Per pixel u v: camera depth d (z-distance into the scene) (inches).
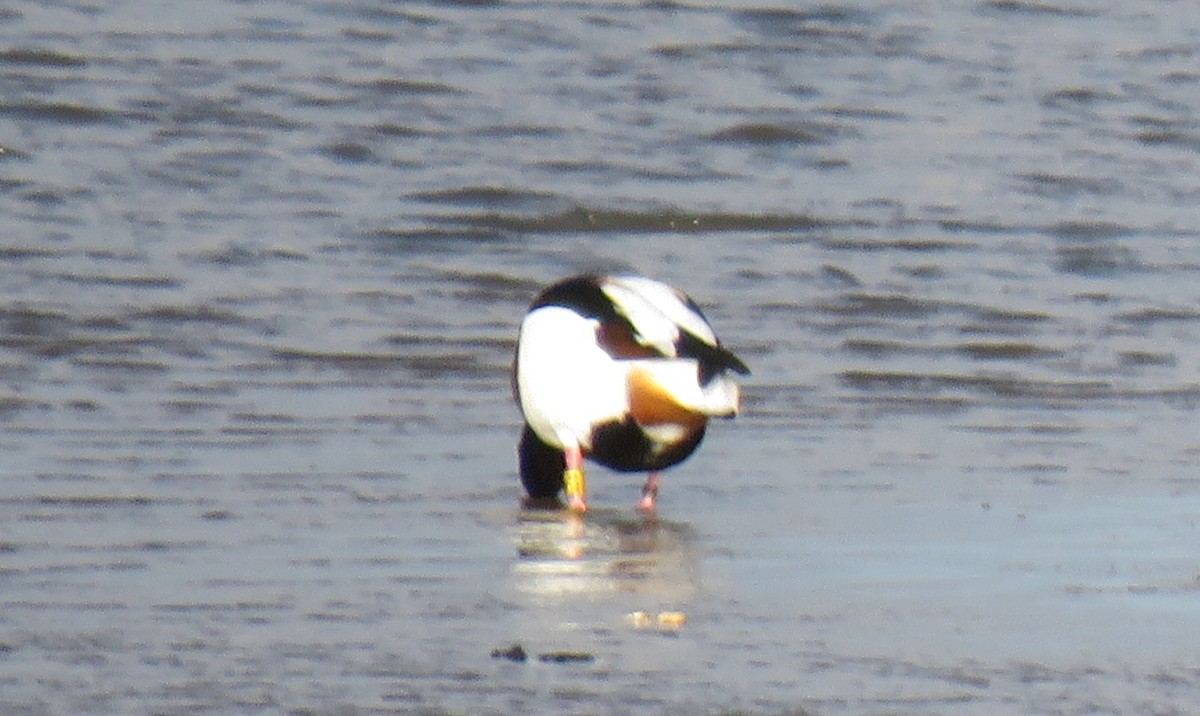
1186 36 1167.0
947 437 559.2
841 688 353.7
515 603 404.2
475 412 573.3
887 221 838.5
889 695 350.6
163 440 530.9
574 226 826.2
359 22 1105.4
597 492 505.0
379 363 623.2
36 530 447.2
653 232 824.3
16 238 759.1
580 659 366.6
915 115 1012.5
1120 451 548.4
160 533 448.8
